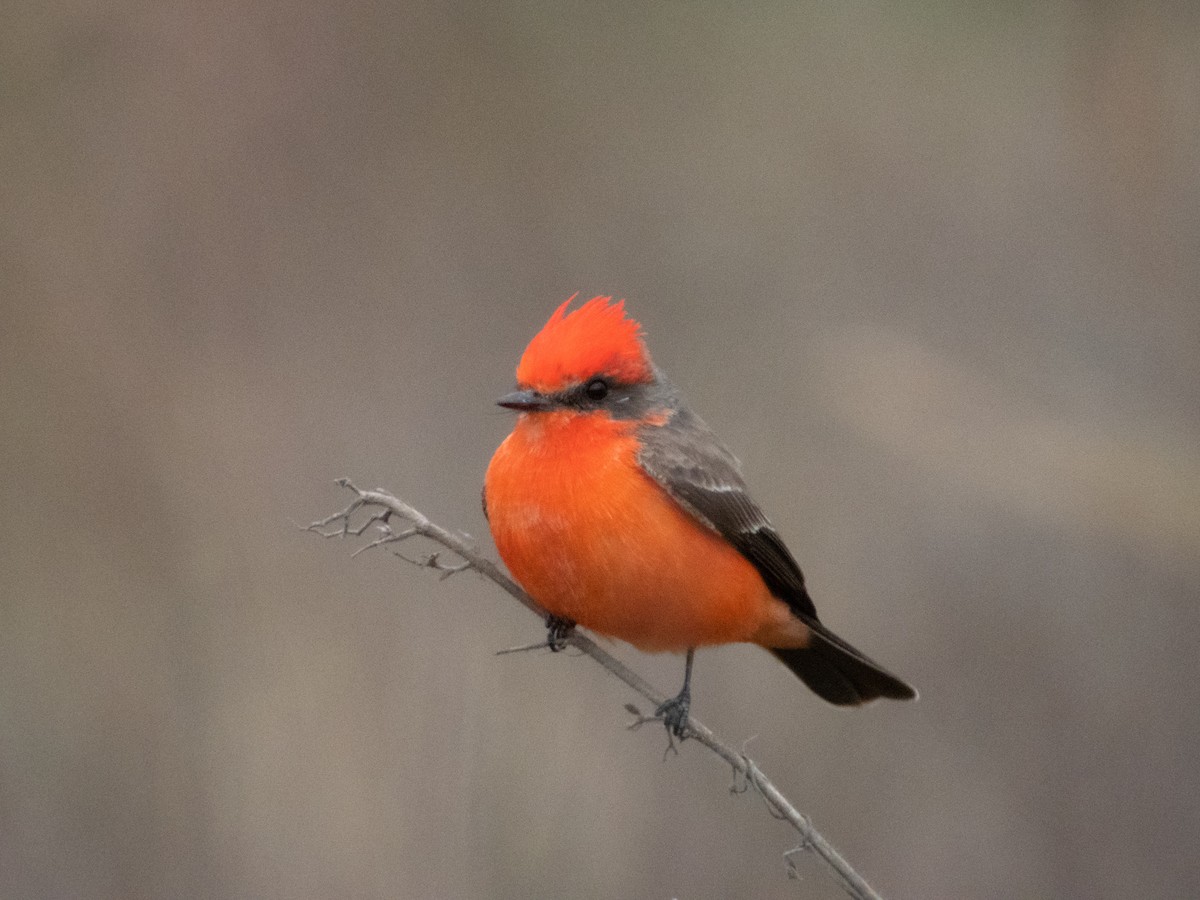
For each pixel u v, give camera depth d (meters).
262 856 10.47
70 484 12.31
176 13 13.89
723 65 15.71
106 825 10.77
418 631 11.65
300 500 12.74
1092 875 11.77
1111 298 13.45
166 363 13.08
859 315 14.36
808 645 10.13
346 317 13.96
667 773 11.34
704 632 9.12
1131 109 13.17
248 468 12.76
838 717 12.12
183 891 10.48
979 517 12.95
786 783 11.69
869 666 10.09
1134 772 12.05
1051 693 12.28
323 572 12.04
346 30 14.45
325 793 10.66
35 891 10.56
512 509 8.75
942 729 12.23
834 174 15.34
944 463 11.94
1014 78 15.34
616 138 15.30
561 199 14.92
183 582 11.83
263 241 13.91
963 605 12.65
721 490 9.01
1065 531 12.30
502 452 8.97
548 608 8.95
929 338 13.79
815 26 15.84
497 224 14.70
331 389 13.58
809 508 13.16
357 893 10.33
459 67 14.83
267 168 14.06
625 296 14.63
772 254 14.83
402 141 14.60
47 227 13.26
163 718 11.13
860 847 11.66
